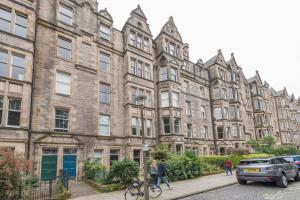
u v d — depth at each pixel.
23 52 16.69
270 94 57.91
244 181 14.96
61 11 20.83
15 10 17.08
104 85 22.80
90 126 20.28
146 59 26.53
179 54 31.17
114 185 13.55
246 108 45.62
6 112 15.22
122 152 22.36
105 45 23.62
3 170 9.58
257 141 38.03
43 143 16.81
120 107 23.42
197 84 34.62
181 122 27.39
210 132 34.41
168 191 12.92
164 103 27.44
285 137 57.00
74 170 18.38
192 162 19.17
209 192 12.88
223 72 38.84
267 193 11.65
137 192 11.45
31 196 11.05
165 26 30.48
